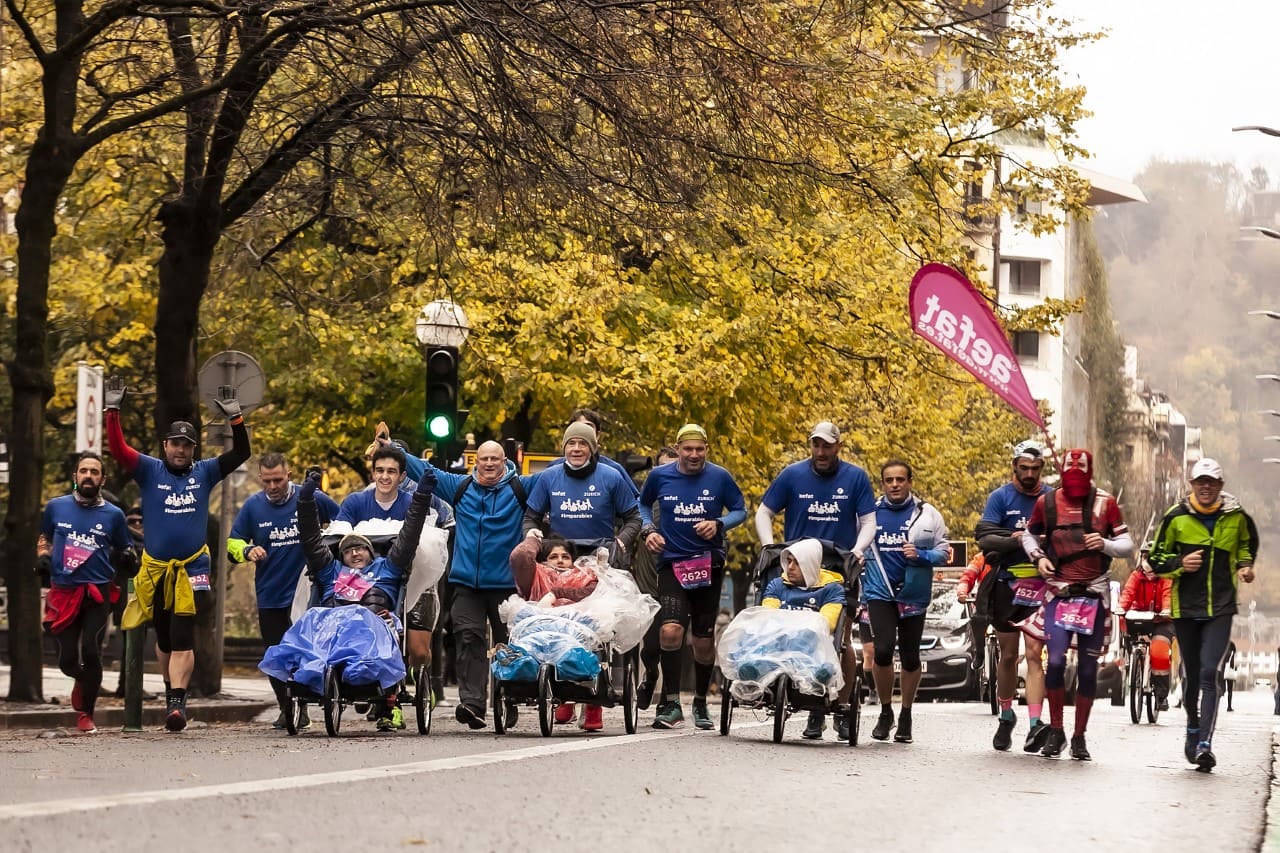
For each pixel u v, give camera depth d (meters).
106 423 20.70
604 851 9.30
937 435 55.84
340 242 40.19
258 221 34.66
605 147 26.16
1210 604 18.22
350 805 10.95
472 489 19.78
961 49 41.97
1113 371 129.38
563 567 19.39
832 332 41.84
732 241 39.88
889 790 13.81
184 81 27.53
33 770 13.91
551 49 24.11
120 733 20.80
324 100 26.84
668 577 20.75
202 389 30.11
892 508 20.23
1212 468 18.20
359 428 42.75
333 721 18.77
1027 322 44.44
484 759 14.90
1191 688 18.67
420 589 19.47
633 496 20.06
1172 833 11.88
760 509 19.58
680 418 41.16
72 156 25.39
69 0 25.62
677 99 25.34
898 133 40.47
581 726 20.36
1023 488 20.44
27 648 24.89
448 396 28.59
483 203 26.08
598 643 18.83
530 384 39.38
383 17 24.91
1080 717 18.61
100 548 21.64
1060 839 11.16
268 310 41.59
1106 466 128.00
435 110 25.86
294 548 21.97
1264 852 11.10
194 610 20.97
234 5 24.80
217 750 16.45
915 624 20.31
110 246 40.75
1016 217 44.84
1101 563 18.42
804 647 18.59
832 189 31.41
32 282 25.30
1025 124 43.66
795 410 42.53
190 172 28.06
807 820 11.30
